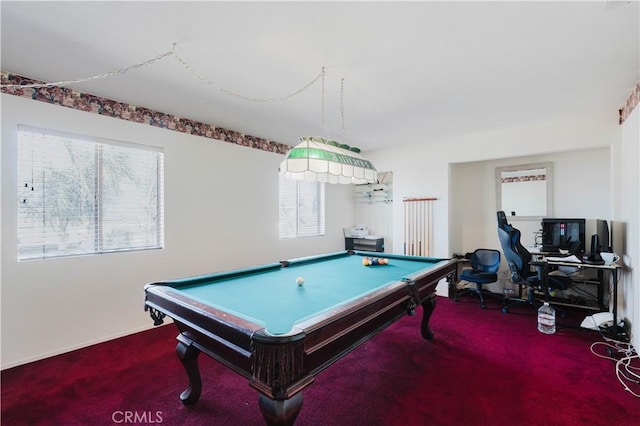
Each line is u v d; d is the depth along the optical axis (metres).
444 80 2.57
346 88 2.73
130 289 3.13
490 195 4.72
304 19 1.76
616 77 2.51
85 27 1.84
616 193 3.30
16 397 2.04
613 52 2.12
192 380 1.94
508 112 3.36
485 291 4.71
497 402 1.95
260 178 4.46
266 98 2.97
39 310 2.58
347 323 1.47
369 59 2.22
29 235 2.58
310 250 5.19
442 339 2.98
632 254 2.77
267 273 2.60
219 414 1.87
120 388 2.15
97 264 2.91
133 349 2.77
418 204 4.84
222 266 3.95
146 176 3.31
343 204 5.89
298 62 2.27
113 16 1.73
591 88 2.74
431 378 2.26
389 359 2.57
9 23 1.79
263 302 1.75
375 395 2.05
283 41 1.99
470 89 2.76
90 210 2.92
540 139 3.75
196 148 3.70
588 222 3.95
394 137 4.46
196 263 3.68
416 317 3.64
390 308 1.86
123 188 3.14
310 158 2.19
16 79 2.48
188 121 3.64
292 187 5.04
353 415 1.85
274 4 1.63
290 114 3.44
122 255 3.07
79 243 2.85
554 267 3.97
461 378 2.25
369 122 3.73
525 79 2.56
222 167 3.98
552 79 2.56
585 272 3.92
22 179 2.54
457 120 3.65
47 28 1.84
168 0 1.59
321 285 2.16
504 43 2.02
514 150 3.93
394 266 2.94
